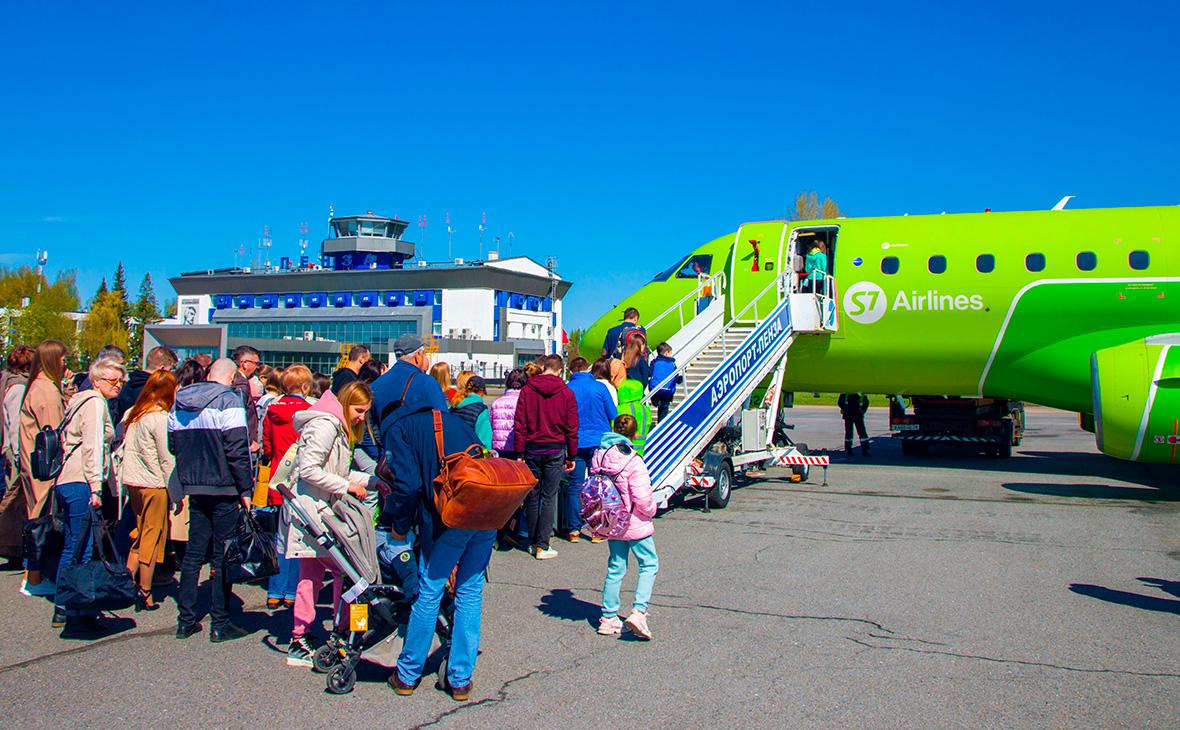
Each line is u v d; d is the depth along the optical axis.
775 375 14.62
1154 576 8.05
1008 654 5.91
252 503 7.20
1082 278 14.53
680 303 16.11
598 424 9.80
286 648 6.09
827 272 16.53
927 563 8.57
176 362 8.27
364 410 5.93
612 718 4.85
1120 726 4.74
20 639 6.27
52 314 54.44
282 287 74.19
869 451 20.56
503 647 6.10
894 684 5.35
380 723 4.79
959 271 15.29
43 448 6.53
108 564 6.21
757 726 4.73
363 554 5.30
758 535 9.95
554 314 76.62
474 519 4.87
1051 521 10.83
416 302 70.19
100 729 4.69
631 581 7.93
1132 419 12.71
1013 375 15.46
